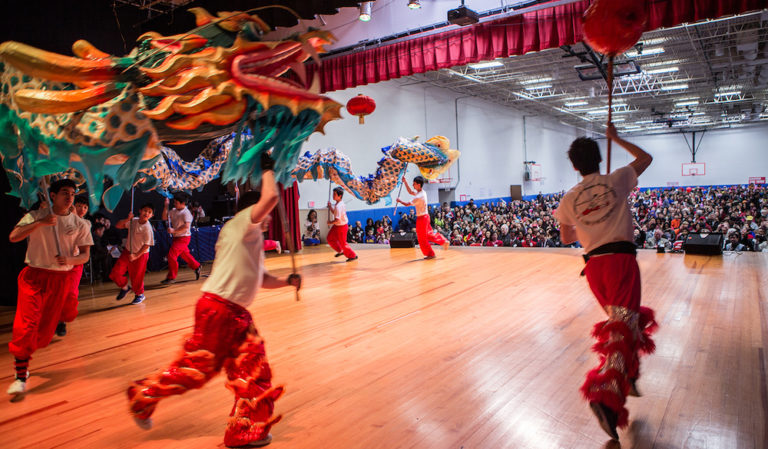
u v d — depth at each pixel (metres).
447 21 9.02
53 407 2.97
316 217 13.56
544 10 8.16
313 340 4.12
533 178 28.34
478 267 7.65
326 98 2.42
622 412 2.13
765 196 25.33
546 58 17.17
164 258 9.59
